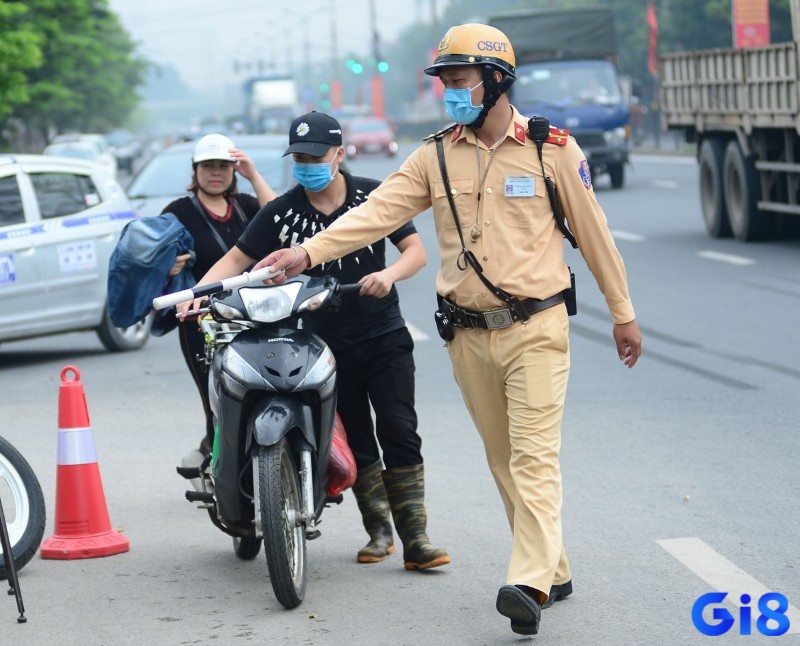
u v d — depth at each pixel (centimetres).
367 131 10581
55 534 1141
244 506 984
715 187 3459
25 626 948
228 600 996
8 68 5806
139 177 2686
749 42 4134
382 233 927
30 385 1995
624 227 3897
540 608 860
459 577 1028
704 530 1129
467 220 891
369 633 908
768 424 1534
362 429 1084
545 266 888
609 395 1731
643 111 9294
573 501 1238
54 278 2195
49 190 2223
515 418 889
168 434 1609
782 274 2773
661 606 941
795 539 1094
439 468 1384
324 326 1041
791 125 2914
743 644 862
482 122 882
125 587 1037
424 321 2423
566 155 884
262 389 930
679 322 2270
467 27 873
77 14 7756
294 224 1036
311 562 1086
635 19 11506
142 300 1135
